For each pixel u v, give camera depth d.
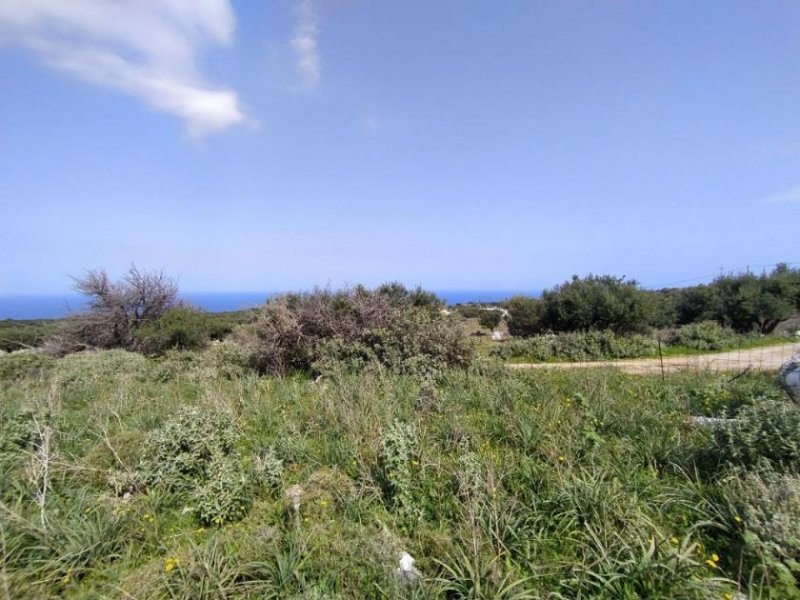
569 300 18.86
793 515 2.71
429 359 8.45
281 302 10.19
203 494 3.35
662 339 16.48
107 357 11.01
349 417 4.96
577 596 2.39
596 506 3.10
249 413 5.89
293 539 2.82
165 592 2.50
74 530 2.92
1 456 3.95
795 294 19.80
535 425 4.77
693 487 3.42
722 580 2.42
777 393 5.73
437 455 4.23
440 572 2.63
